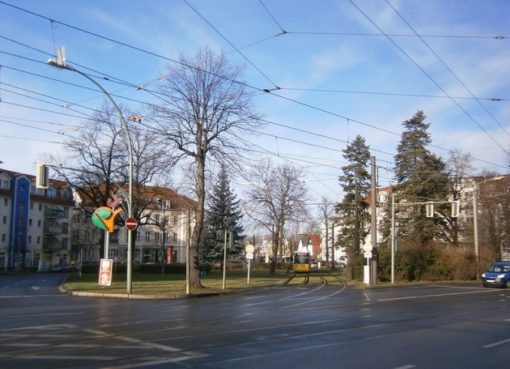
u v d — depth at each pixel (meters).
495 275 36.31
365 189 62.91
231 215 69.62
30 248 85.88
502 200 59.66
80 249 80.88
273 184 63.25
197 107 30.52
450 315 17.50
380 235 63.16
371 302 22.81
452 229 58.78
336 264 108.06
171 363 8.89
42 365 8.66
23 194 84.56
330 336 12.28
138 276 49.41
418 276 45.59
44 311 17.86
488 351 10.63
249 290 33.06
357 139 63.19
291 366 8.84
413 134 57.81
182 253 105.50
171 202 62.66
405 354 10.16
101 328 13.16
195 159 31.47
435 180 56.38
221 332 12.63
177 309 18.94
